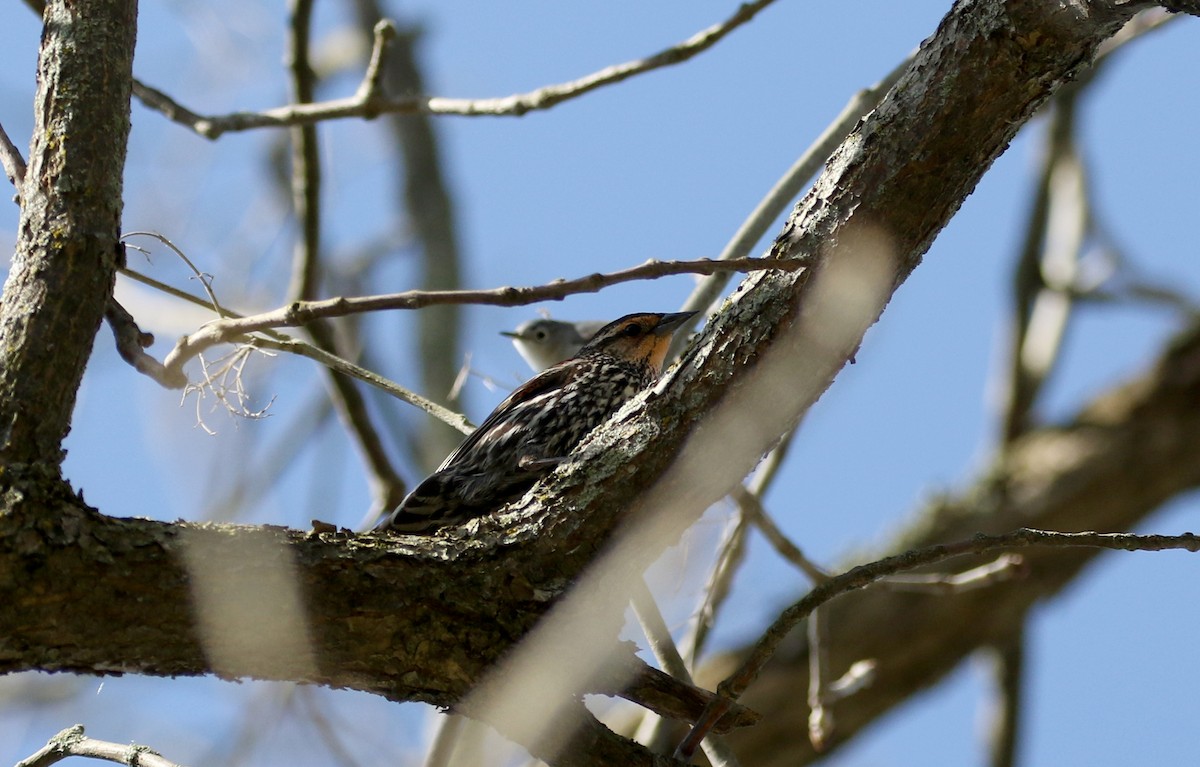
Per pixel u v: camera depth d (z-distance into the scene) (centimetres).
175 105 1325
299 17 1439
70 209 735
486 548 780
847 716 1819
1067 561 1886
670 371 812
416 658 757
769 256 789
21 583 668
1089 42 748
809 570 1283
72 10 779
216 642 712
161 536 700
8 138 799
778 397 792
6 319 716
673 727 1295
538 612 781
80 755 830
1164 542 773
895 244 774
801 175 1199
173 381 726
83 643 688
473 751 1430
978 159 772
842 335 783
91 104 757
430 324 1819
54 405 704
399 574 750
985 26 753
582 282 706
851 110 1198
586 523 794
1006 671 1870
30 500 677
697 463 799
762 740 1786
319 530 746
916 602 1830
